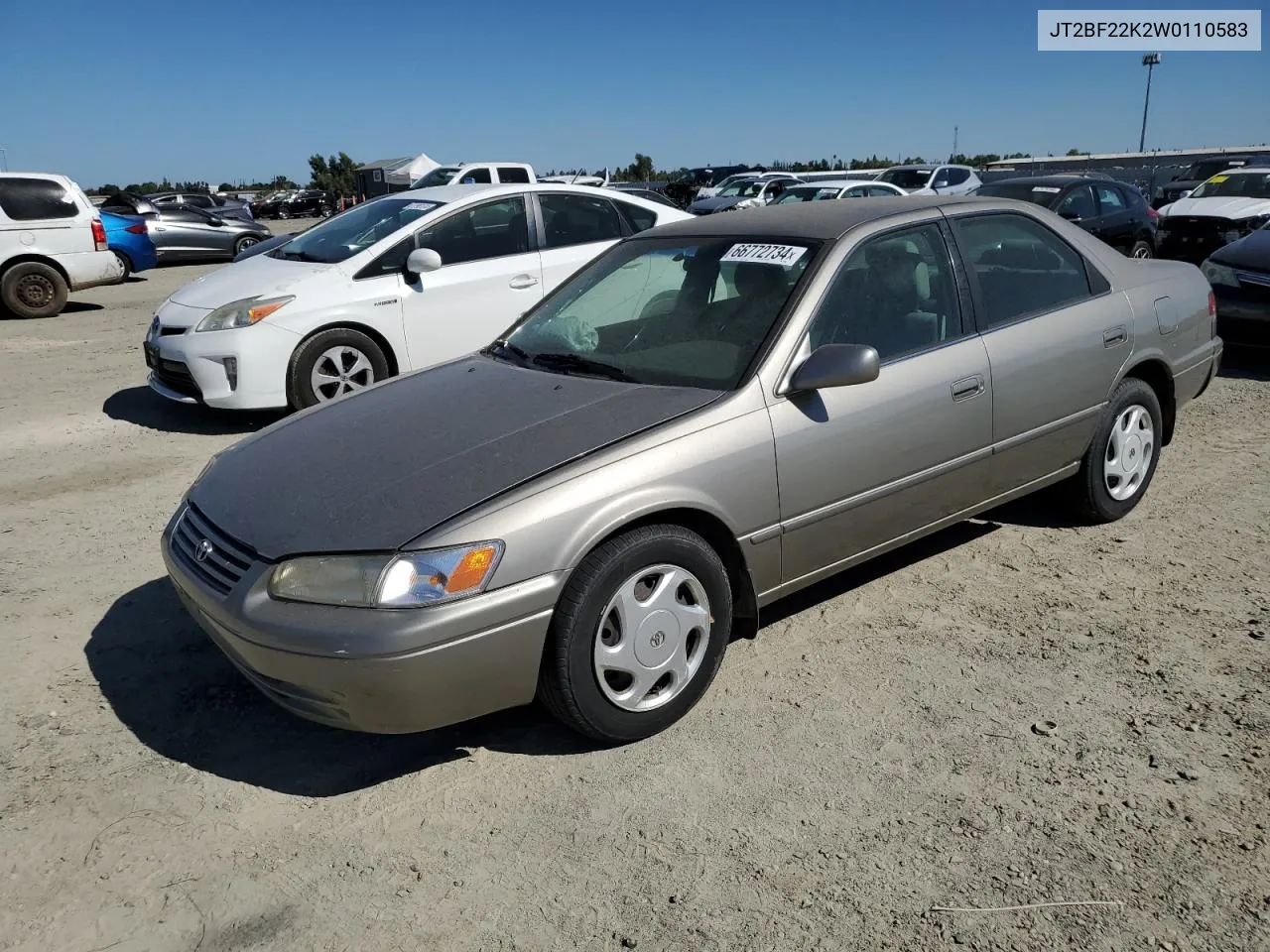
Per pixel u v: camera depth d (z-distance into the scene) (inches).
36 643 154.2
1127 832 104.7
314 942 94.5
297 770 122.1
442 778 119.3
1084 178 534.9
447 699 109.4
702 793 114.3
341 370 270.1
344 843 108.3
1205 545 177.8
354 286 269.3
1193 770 114.5
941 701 131.2
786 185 917.8
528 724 130.6
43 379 349.4
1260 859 100.0
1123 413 182.5
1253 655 139.3
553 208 299.7
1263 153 1632.6
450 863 104.7
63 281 517.3
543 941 93.6
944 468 150.4
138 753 125.9
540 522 111.3
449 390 146.6
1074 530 187.3
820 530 137.3
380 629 105.1
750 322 139.6
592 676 117.0
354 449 130.1
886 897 97.1
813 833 106.7
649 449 120.4
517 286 290.5
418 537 108.3
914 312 149.7
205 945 94.6
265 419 287.1
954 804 110.4
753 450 127.5
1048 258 172.9
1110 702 129.2
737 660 144.4
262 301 260.5
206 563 120.7
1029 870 99.8
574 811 112.0
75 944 95.0
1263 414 262.5
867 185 757.9
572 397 135.0
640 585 121.3
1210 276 315.9
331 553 109.3
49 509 214.1
